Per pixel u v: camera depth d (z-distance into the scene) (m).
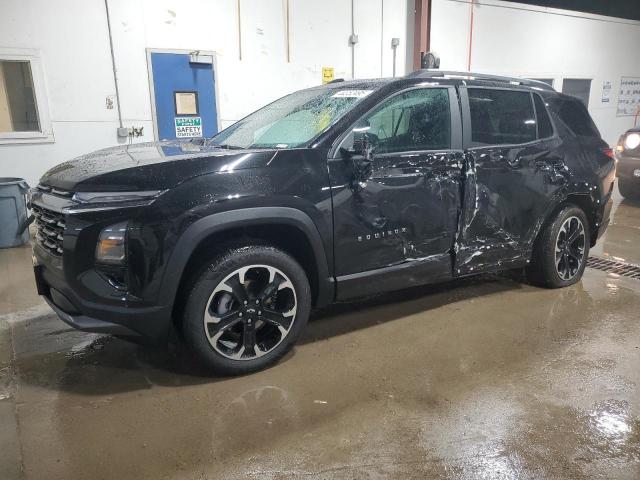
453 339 3.30
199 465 2.12
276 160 2.72
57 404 2.56
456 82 3.45
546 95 3.97
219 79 7.10
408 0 8.52
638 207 7.56
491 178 3.51
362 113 3.01
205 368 2.82
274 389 2.70
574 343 3.25
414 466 2.12
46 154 6.22
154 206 2.42
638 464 2.14
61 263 2.51
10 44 5.79
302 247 2.92
